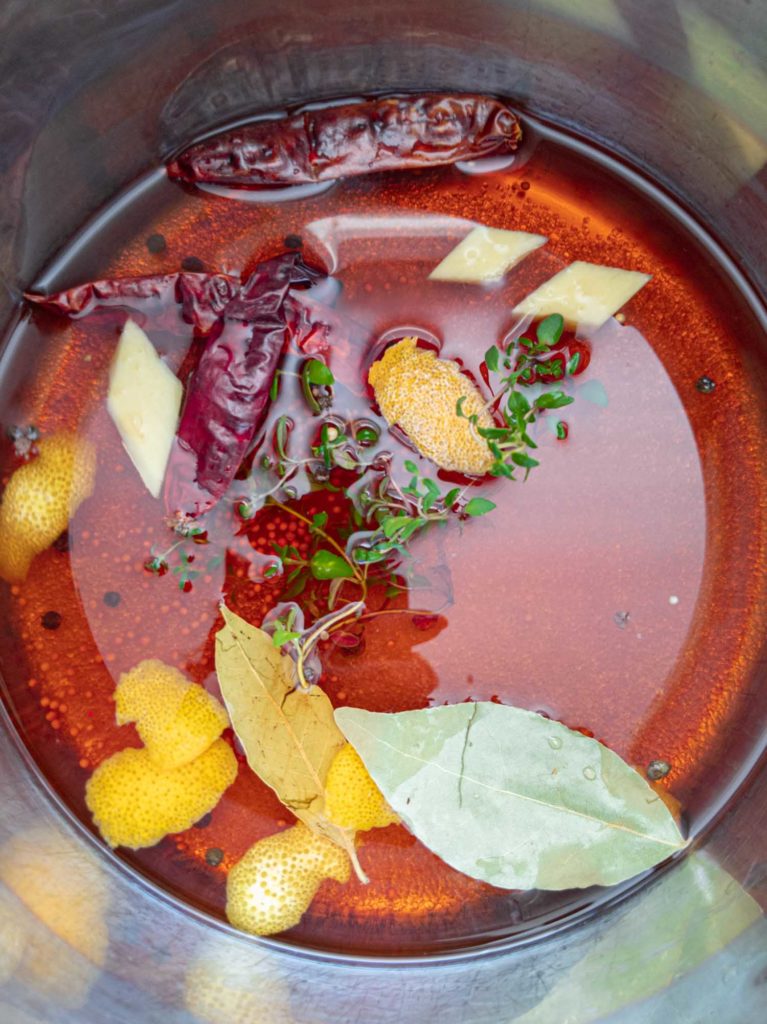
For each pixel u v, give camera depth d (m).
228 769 0.16
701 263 0.18
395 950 0.17
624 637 0.17
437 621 0.17
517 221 0.18
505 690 0.17
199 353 0.16
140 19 0.15
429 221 0.18
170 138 0.17
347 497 0.16
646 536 0.17
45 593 0.17
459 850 0.15
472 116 0.17
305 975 0.17
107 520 0.17
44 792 0.17
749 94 0.15
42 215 0.16
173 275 0.16
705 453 0.18
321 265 0.17
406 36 0.16
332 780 0.15
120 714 0.17
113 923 0.16
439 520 0.16
